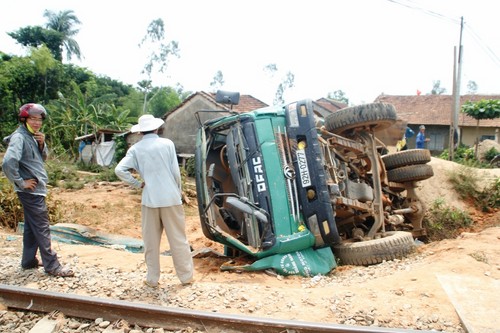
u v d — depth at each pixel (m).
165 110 48.41
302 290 5.46
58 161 24.25
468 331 4.16
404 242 7.15
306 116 7.10
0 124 39.03
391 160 9.41
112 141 27.55
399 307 4.72
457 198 11.23
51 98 42.50
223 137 8.27
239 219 7.67
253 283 6.02
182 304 4.95
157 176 5.25
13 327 4.53
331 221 6.79
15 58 41.88
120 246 8.20
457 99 19.39
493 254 6.31
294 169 7.05
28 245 5.84
